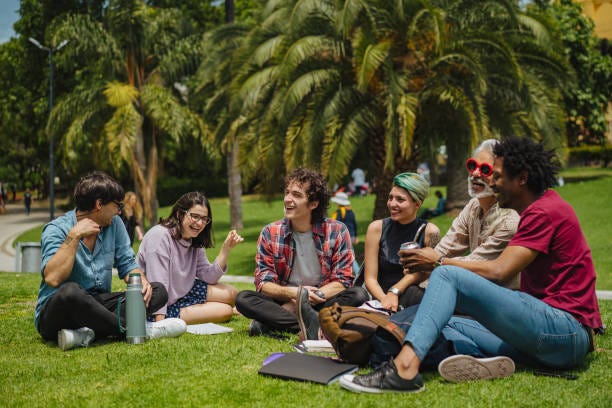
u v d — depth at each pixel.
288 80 12.95
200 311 5.41
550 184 3.66
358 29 12.79
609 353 4.18
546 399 3.14
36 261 12.93
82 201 4.51
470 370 3.46
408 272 3.92
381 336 3.65
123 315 4.57
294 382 3.46
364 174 31.80
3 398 3.27
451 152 14.47
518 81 12.20
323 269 5.06
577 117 26.73
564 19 25.66
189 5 30.58
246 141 14.36
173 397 3.23
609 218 18.09
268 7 14.68
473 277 3.41
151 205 23.48
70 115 21.98
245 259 16.33
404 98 12.20
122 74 22.48
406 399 3.15
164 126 21.66
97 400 3.21
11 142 41.31
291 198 4.94
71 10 23.45
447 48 12.41
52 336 4.62
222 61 18.23
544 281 3.61
